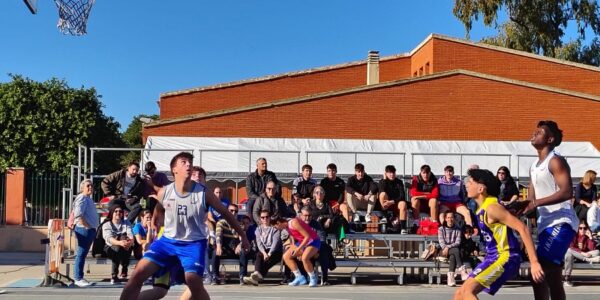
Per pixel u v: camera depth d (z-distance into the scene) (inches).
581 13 1598.2
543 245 293.3
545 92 1186.6
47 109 1571.1
